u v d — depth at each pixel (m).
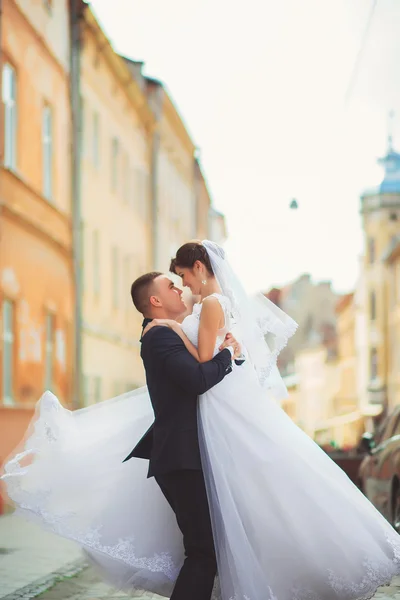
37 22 19.14
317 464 4.68
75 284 21.94
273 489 4.57
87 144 24.67
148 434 4.80
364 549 4.54
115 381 27.94
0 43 16.73
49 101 20.19
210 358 4.66
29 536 11.26
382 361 53.75
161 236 34.75
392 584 7.50
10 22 17.34
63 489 4.92
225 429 4.63
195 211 43.19
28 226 18.22
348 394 66.56
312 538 4.53
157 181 33.72
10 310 17.23
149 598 6.56
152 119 32.75
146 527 4.92
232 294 4.91
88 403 24.39
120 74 28.02
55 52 20.62
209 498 4.53
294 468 4.60
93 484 4.95
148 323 4.96
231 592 4.44
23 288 17.81
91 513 4.92
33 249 18.62
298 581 4.52
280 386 5.05
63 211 21.16
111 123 27.61
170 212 36.88
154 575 4.93
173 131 36.22
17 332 17.33
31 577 7.65
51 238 19.92
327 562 4.51
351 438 53.59
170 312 5.01
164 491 4.75
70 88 22.12
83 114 24.11
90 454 4.98
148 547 4.91
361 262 57.06
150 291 4.99
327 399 75.31
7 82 17.36
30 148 18.53
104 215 26.66
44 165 20.17
